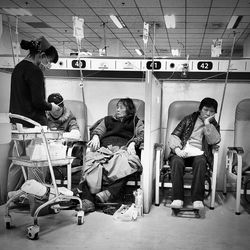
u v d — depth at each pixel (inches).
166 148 126.7
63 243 79.2
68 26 342.6
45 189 87.5
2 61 142.2
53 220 96.8
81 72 135.3
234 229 91.7
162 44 421.7
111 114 132.5
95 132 121.0
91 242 80.0
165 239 83.0
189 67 135.1
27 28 349.7
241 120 123.4
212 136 111.2
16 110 96.5
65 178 114.4
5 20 291.7
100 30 357.4
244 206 116.4
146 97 102.9
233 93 138.9
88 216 101.7
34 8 276.7
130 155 107.5
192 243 80.6
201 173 104.2
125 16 299.9
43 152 87.2
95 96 148.0
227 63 133.4
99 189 106.2
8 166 116.4
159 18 302.5
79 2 259.8
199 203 103.1
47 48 99.3
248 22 310.5
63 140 103.2
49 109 101.6
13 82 97.3
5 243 79.0
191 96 141.8
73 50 468.4
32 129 84.8
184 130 119.5
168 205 116.6
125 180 107.9
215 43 139.0
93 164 108.3
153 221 97.8
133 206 103.3
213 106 114.9
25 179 101.2
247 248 78.0
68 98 149.5
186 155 109.9
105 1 255.3
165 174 115.8
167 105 143.6
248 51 375.9
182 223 96.4
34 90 94.3
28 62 96.8
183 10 275.3
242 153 106.7
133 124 121.9
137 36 384.5
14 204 110.3
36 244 78.4
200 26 328.2
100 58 140.8
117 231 88.3
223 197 129.1
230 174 123.7
